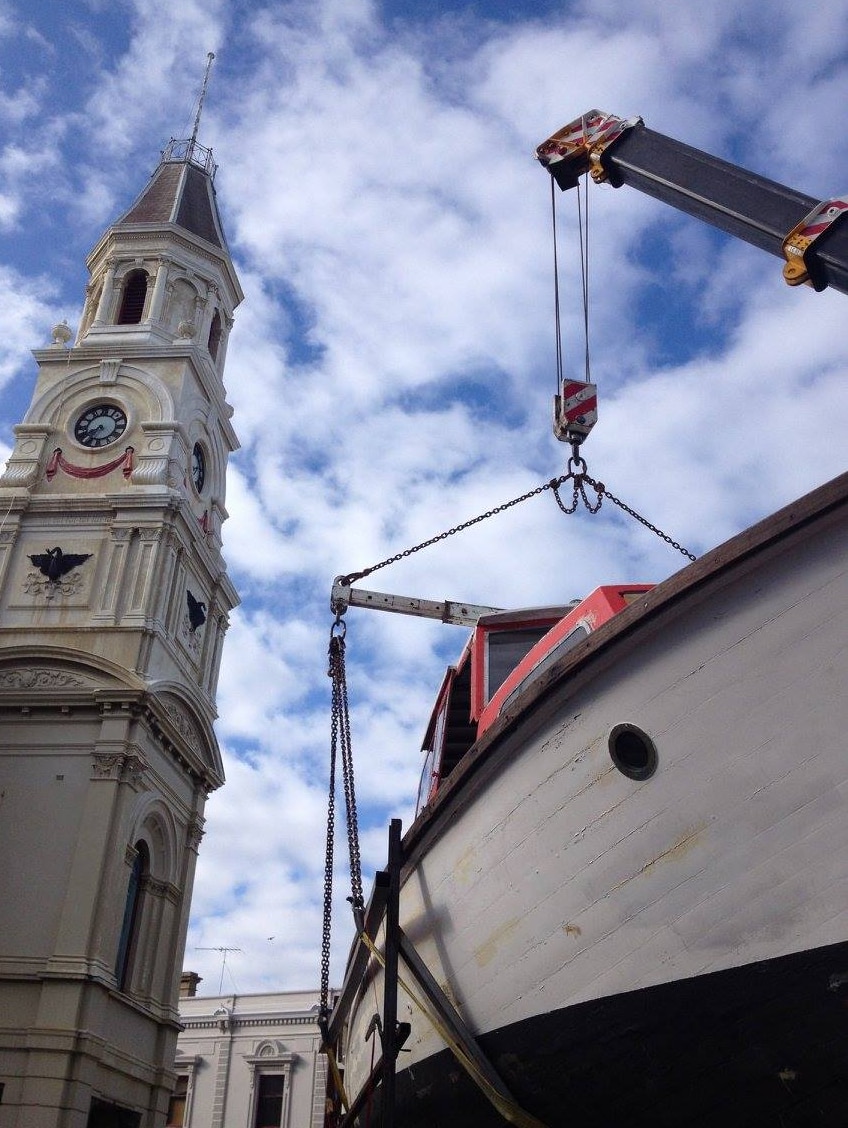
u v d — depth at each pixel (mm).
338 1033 15000
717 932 6312
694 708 6523
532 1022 7184
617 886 6730
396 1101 9258
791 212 8516
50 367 32938
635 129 10461
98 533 28734
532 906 7258
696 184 9383
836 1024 5941
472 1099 8102
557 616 11344
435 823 8359
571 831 7020
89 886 22938
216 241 38438
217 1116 37031
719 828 6359
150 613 27109
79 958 21984
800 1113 6133
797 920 6074
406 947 8484
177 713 27719
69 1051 20828
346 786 11336
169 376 32344
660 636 6688
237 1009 39500
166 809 27281
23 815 24156
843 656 6129
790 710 6238
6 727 25375
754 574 6414
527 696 7188
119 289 35688
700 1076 6430
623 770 6762
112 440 30922
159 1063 25328
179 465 30719
